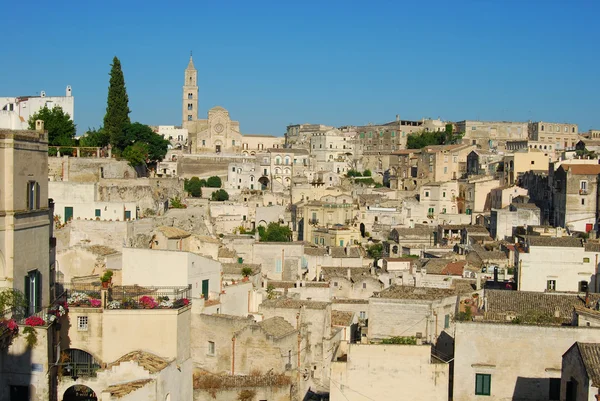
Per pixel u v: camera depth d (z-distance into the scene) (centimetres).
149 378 5572
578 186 16125
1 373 5434
